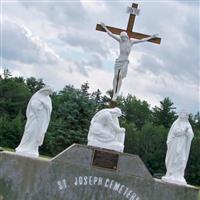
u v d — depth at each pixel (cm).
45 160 2430
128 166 2467
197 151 8231
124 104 12850
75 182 2431
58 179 2425
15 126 7588
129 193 2456
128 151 9138
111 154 2461
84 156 2448
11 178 2408
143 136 9094
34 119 2428
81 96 6750
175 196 2475
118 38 2648
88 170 2441
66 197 2423
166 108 11388
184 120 2533
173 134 2516
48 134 6694
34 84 12912
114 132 2489
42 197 2412
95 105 6875
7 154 2412
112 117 2489
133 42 2652
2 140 7512
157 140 8988
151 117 12050
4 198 2398
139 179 2464
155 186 2467
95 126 2483
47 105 2427
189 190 2483
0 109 9888
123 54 2636
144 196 2461
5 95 10112
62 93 8950
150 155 8850
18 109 10025
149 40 2695
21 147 2444
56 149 6712
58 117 6981
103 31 2719
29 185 2411
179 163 2517
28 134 2431
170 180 2497
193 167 8194
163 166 8769
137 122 12638
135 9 2700
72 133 6588
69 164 2433
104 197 2441
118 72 2638
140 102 12875
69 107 6681
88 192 2433
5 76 12075
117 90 2644
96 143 2464
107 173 2448
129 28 2705
